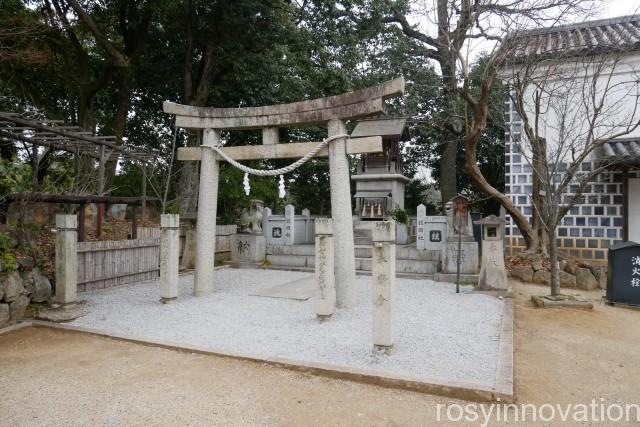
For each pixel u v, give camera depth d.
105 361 4.50
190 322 5.92
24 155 9.89
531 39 10.50
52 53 13.12
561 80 9.52
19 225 6.91
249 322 5.90
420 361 4.27
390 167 14.70
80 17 11.92
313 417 3.30
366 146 6.71
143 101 16.94
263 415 3.33
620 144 10.20
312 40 14.27
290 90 14.04
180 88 15.52
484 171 20.44
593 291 8.52
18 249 6.75
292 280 9.50
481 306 6.80
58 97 15.75
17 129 7.94
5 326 5.67
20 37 11.03
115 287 8.27
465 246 9.19
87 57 13.41
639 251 7.14
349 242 6.79
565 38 11.76
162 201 12.89
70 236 6.19
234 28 13.23
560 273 8.93
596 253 10.62
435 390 3.68
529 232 10.26
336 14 14.50
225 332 5.42
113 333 5.36
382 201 14.27
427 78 16.12
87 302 6.98
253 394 3.70
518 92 8.32
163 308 6.70
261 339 5.11
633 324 6.10
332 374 4.04
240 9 12.68
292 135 17.88
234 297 7.59
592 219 10.66
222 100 14.62
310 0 14.15
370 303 7.07
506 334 5.18
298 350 4.69
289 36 13.93
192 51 14.27
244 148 7.69
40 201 7.34
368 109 6.53
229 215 16.19
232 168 16.45
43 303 6.44
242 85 13.52
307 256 11.35
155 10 13.21
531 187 11.18
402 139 16.03
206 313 6.41
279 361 4.31
